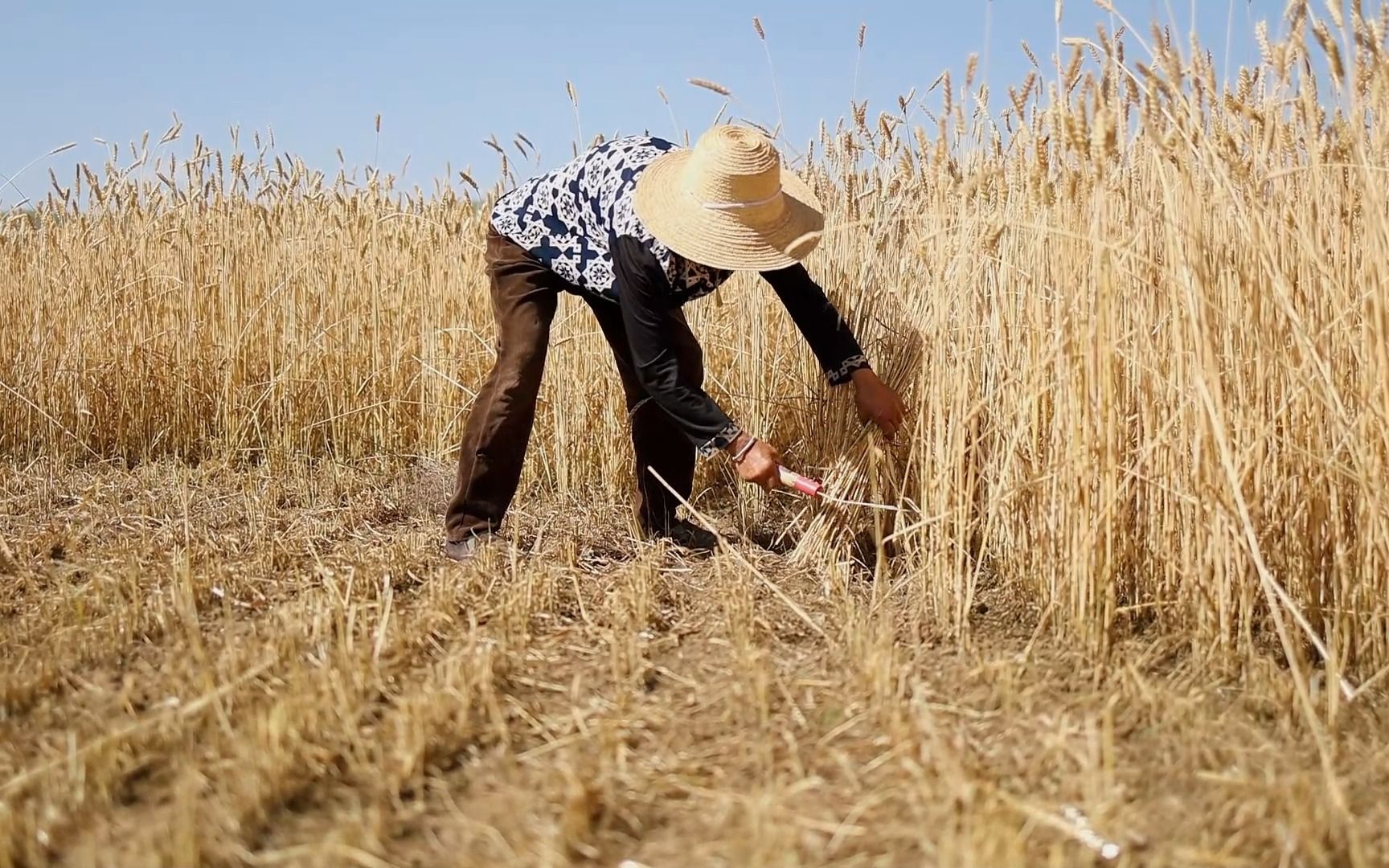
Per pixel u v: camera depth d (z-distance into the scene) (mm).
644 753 2162
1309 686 2428
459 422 4992
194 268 5383
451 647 2688
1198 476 2506
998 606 3070
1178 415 2586
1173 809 1943
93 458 5258
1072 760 2082
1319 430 2510
